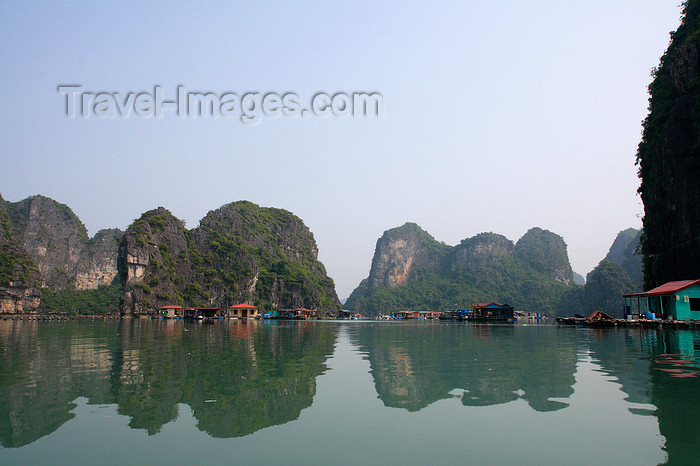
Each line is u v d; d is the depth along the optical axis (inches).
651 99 2322.8
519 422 351.3
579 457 276.4
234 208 7554.1
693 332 1385.3
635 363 659.4
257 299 6284.5
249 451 289.9
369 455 282.0
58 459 273.4
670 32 2411.4
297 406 404.2
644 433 321.1
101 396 440.1
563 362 687.1
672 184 1889.8
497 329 2016.5
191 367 639.1
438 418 365.1
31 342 1104.2
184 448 294.8
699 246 1726.1
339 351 896.9
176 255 5580.7
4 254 5457.7
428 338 1327.5
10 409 388.8
